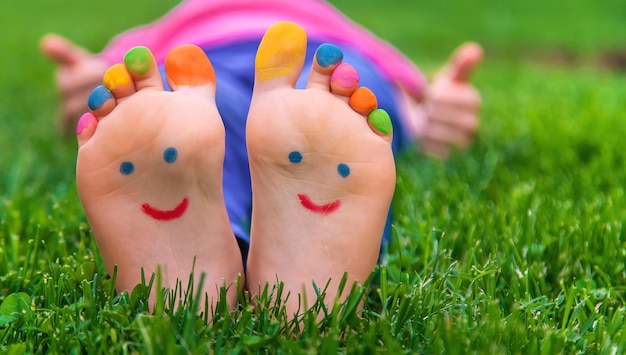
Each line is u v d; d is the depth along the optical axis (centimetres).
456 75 100
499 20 250
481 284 64
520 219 75
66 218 75
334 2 285
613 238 70
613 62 201
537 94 140
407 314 59
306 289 58
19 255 70
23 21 240
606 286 66
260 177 58
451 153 99
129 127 57
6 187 88
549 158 96
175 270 59
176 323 56
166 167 57
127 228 58
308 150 57
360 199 58
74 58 98
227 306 58
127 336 57
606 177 88
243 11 88
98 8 272
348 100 58
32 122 123
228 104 70
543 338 58
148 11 267
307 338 56
